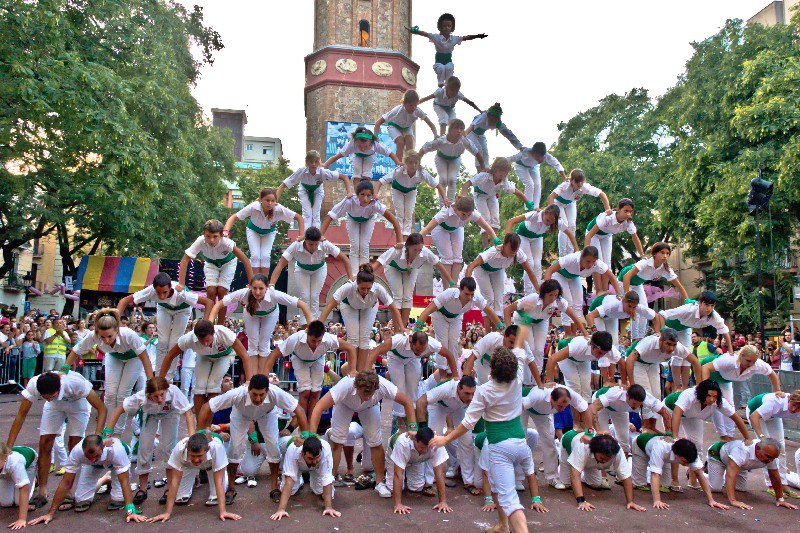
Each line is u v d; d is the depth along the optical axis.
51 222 19.28
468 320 19.48
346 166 26.50
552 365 7.84
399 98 27.36
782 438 7.89
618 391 7.57
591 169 27.17
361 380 6.65
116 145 15.19
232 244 8.46
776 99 17.86
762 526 6.34
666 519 6.50
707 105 21.05
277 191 9.77
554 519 6.40
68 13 15.35
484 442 6.83
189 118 24.53
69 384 6.76
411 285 9.06
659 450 7.23
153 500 6.93
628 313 8.61
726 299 22.75
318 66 27.11
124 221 18.20
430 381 8.64
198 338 6.99
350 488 7.54
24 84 12.91
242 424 6.88
